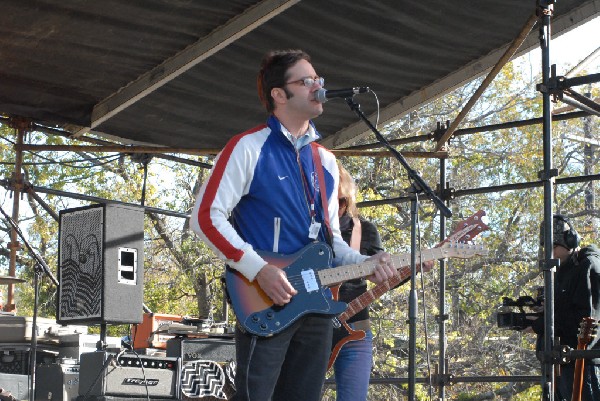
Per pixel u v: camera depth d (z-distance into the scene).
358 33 7.11
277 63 3.90
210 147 9.08
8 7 6.43
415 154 8.28
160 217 19.84
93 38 6.97
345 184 5.56
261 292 3.72
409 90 8.23
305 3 6.61
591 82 5.34
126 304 5.92
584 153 20.81
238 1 6.49
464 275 19.52
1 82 7.68
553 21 7.27
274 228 3.77
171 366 5.75
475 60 7.77
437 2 6.73
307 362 3.79
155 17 6.67
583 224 20.98
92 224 5.95
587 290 6.10
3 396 5.43
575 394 5.75
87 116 8.32
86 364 5.50
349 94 4.34
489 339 19.91
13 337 6.38
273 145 3.82
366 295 5.37
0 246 18.38
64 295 6.03
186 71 7.50
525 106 20.91
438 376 7.89
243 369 3.69
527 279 19.64
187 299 20.89
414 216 4.55
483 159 20.28
